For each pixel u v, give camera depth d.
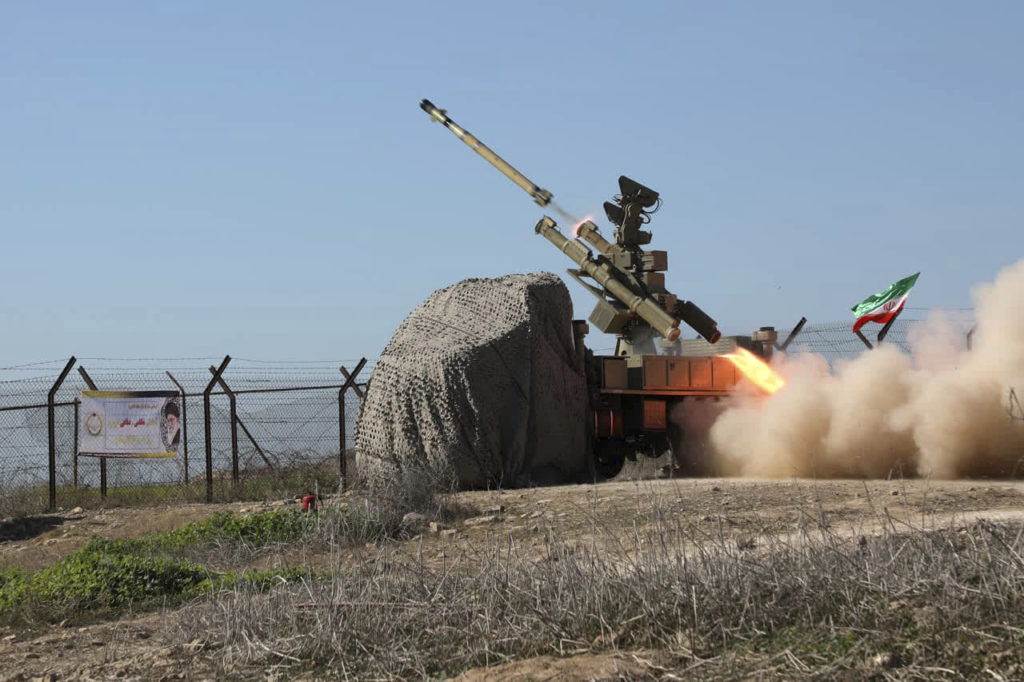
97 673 8.55
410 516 15.77
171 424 21.52
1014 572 7.38
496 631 7.98
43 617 11.09
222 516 15.77
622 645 7.58
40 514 20.61
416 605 8.67
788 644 7.07
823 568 7.93
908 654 6.64
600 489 18.44
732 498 15.88
